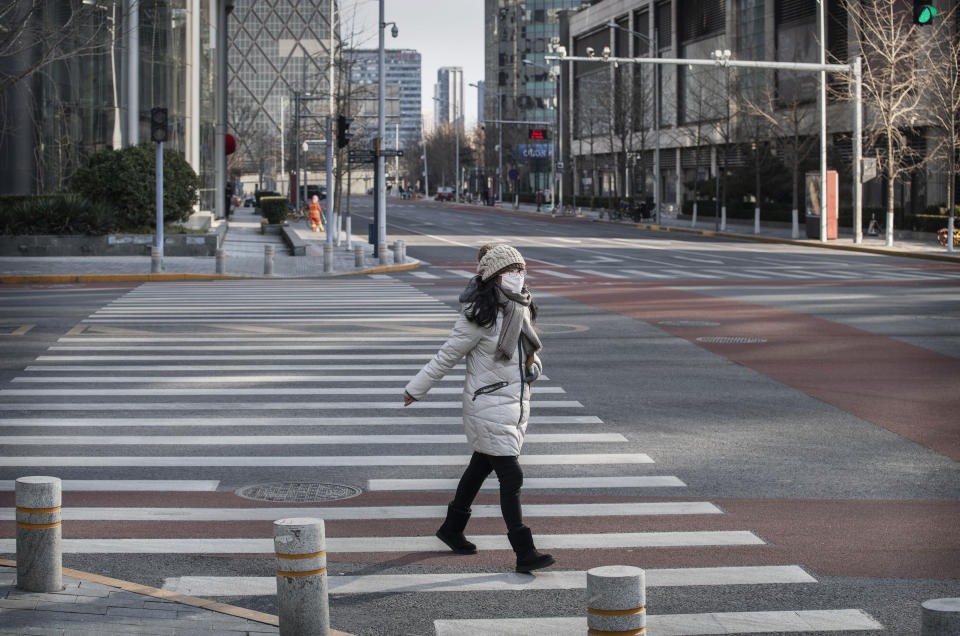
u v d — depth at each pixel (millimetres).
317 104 109625
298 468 8945
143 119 46469
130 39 43625
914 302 22281
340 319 19109
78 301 22359
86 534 7125
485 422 6383
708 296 23641
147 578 6281
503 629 5555
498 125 118125
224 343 16047
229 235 51000
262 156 154000
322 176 153250
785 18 63719
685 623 5613
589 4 103562
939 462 9203
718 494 8188
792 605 5879
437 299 22922
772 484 8477
